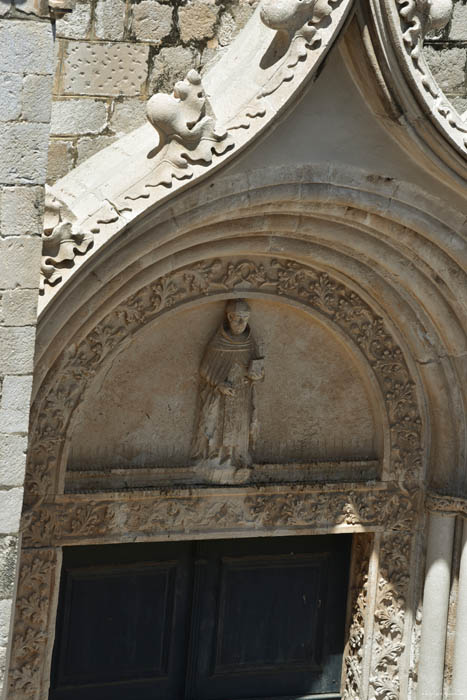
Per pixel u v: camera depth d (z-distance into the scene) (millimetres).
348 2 14219
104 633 18219
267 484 17906
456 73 17219
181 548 18438
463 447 18094
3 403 13055
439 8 14547
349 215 16094
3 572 13336
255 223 16016
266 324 17688
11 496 13234
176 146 14258
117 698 18500
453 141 15156
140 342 17047
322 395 18188
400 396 18234
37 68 12469
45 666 17047
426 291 17234
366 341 17953
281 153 15086
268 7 14078
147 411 17344
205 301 16969
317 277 17516
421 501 18609
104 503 17109
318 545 19047
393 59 14547
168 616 18531
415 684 18844
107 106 15953
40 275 13352
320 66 14625
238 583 18766
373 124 15289
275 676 19203
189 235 15633
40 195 12742
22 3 12281
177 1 15969
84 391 16469
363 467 18484
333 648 19297
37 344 14430
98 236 14062
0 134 12484
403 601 18844
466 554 18234
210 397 17438
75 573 17891
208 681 18844
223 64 15594
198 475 17625
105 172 15016
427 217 16266
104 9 15719
